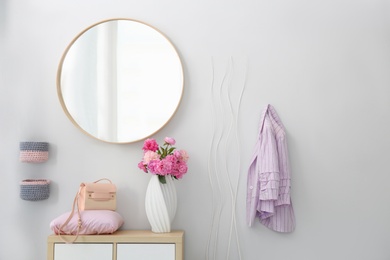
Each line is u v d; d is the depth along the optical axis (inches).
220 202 99.8
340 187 101.3
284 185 97.1
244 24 103.7
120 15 103.3
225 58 102.9
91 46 101.9
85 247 87.2
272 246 99.3
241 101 102.1
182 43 103.0
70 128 101.1
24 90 102.0
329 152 102.0
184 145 100.9
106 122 100.3
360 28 104.5
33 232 99.4
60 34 103.0
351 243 100.2
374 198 101.3
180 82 100.6
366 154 102.3
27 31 103.0
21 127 101.3
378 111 103.1
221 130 101.3
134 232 93.4
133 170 100.3
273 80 102.7
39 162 99.1
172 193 93.7
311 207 100.7
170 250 87.1
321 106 102.7
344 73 103.6
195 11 103.7
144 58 101.6
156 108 100.3
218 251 98.9
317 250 99.7
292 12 104.3
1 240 99.6
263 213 97.3
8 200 100.3
